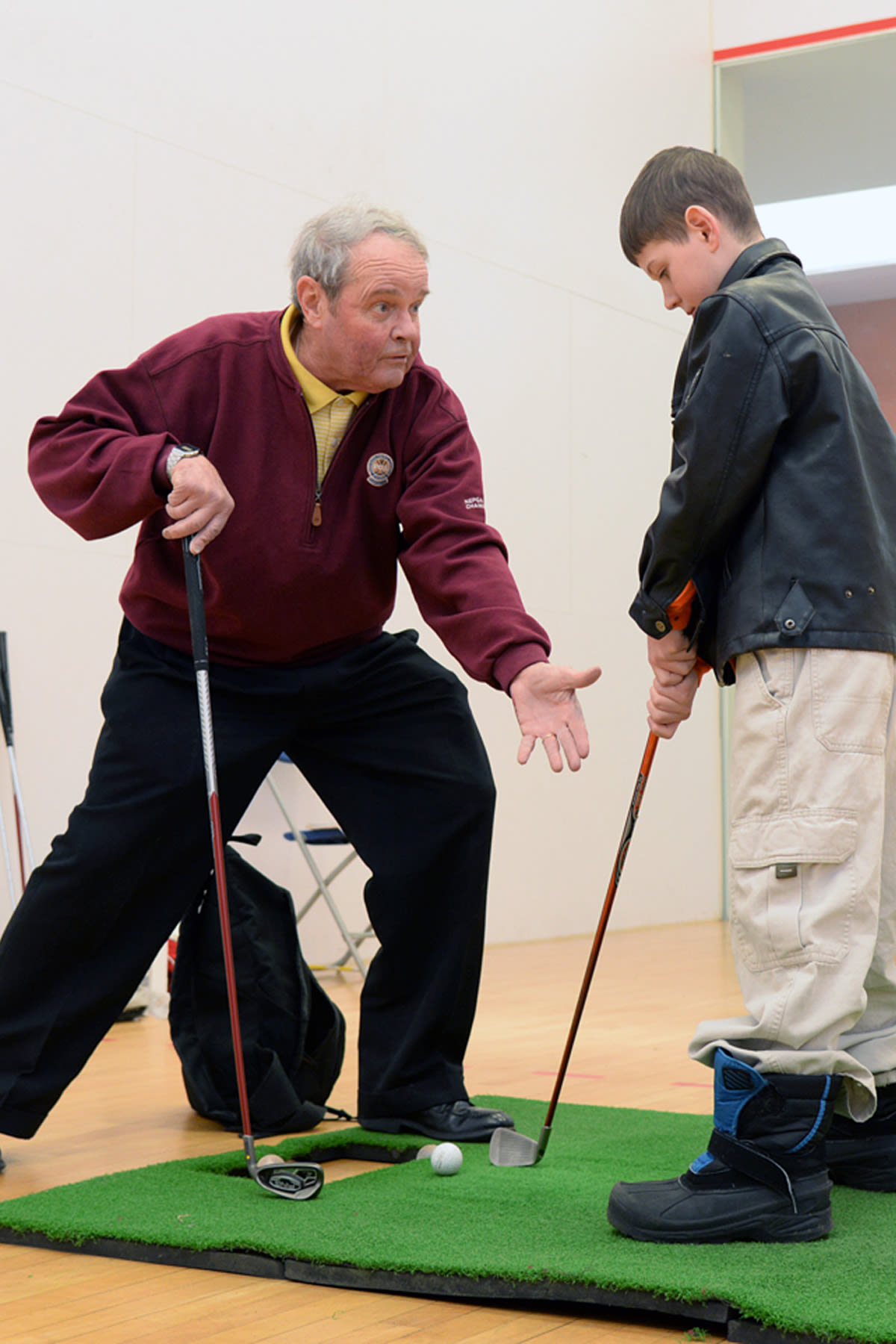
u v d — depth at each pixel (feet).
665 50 25.07
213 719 7.69
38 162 15.06
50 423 7.49
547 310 22.13
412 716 8.09
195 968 8.84
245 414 7.45
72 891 7.36
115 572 15.67
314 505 7.50
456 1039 8.18
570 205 22.72
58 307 15.20
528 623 7.27
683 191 6.48
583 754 6.98
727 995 14.87
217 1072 8.61
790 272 6.27
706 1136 7.97
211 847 7.69
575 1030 7.08
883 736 5.85
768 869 5.83
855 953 5.72
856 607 5.77
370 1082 8.19
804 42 25.32
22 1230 6.20
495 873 20.65
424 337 19.99
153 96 16.29
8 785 14.56
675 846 24.58
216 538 7.45
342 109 18.78
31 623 14.84
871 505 5.91
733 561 6.05
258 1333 5.02
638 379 24.04
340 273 7.04
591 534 22.81
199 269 16.76
